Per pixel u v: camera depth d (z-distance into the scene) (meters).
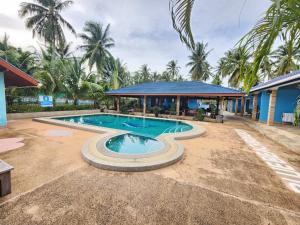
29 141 6.20
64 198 2.80
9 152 4.98
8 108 11.34
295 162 4.85
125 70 33.25
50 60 15.45
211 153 5.51
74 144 5.98
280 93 12.20
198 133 8.05
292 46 1.67
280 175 3.98
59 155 4.85
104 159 4.32
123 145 6.78
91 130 8.23
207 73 31.36
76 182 3.35
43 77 13.38
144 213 2.51
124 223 2.30
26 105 12.46
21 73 7.91
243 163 4.69
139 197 2.91
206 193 3.11
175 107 18.06
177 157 4.66
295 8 1.38
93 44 23.53
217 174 3.94
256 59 1.70
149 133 9.80
